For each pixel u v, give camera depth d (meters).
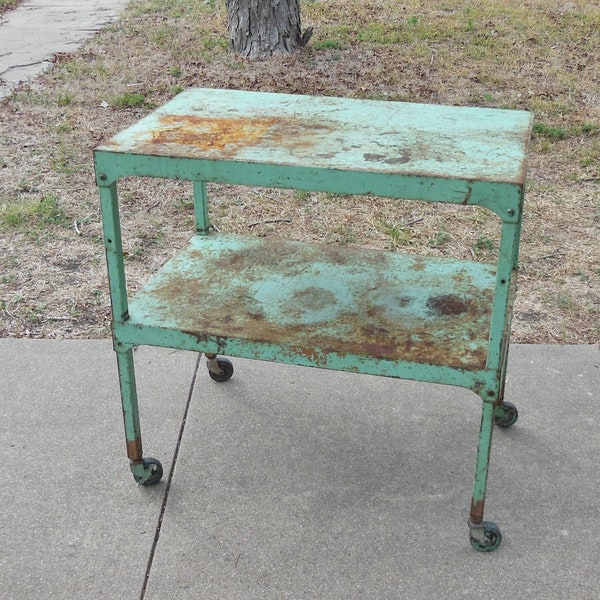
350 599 2.15
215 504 2.49
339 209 4.54
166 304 2.48
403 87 6.61
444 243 4.16
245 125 2.38
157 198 4.66
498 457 2.69
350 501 2.50
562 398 2.98
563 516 2.44
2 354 3.23
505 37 8.20
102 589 2.19
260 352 2.31
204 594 2.17
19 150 5.34
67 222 4.37
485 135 2.29
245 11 7.59
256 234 4.24
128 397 2.42
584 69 7.16
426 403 2.97
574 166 5.14
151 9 9.77
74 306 3.59
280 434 2.81
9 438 2.76
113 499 2.51
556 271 3.88
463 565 2.26
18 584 2.20
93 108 6.18
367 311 2.47
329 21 8.90
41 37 8.62
